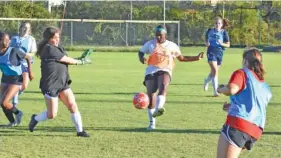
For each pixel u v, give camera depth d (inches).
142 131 616.1
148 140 565.3
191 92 1024.2
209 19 2723.9
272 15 2736.2
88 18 2748.5
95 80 1259.8
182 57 636.7
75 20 2427.4
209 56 956.0
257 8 2731.3
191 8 2773.1
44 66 565.9
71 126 644.1
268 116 731.4
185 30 2704.2
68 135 589.6
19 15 2615.7
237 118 362.3
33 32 2449.6
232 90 358.6
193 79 1322.6
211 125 657.6
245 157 496.1
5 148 524.4
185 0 2778.1
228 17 2743.6
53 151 513.7
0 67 632.4
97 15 2758.4
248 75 365.7
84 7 2753.4
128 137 580.4
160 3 2795.3
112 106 818.8
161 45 629.9
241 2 2785.4
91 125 651.5
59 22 2544.3
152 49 628.7
